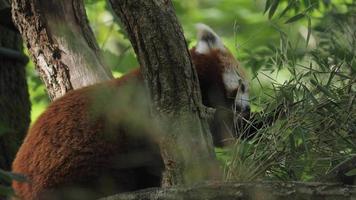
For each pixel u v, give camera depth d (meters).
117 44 18.55
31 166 9.94
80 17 11.16
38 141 10.09
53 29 10.88
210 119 10.98
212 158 8.34
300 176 8.69
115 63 12.80
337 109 8.80
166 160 8.39
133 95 10.14
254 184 7.57
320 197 7.32
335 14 12.08
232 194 7.59
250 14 23.75
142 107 10.02
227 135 10.96
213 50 12.00
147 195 7.98
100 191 10.14
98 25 17.69
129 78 10.38
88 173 10.05
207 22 23.80
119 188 10.31
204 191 7.68
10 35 12.82
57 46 10.88
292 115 8.78
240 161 8.72
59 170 9.89
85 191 10.03
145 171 10.51
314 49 11.01
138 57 8.25
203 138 8.30
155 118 8.44
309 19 9.86
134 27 8.11
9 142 12.21
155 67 8.15
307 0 10.98
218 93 11.79
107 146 10.18
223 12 24.12
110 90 10.35
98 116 10.21
